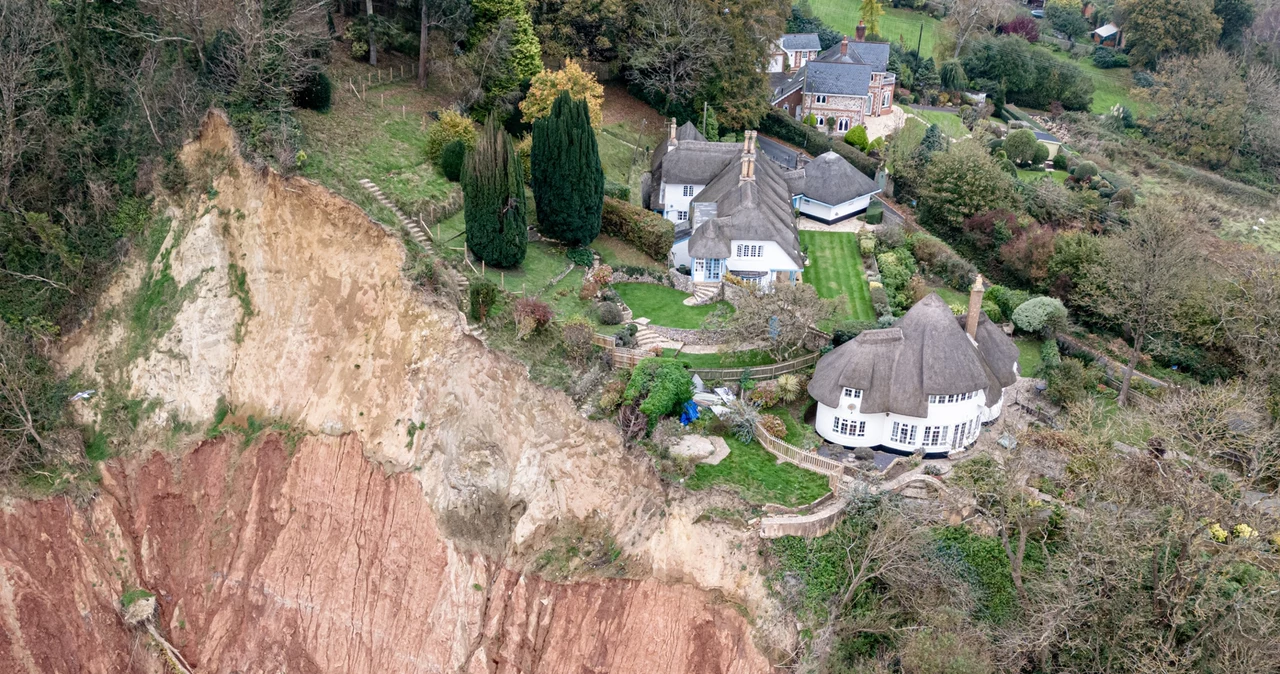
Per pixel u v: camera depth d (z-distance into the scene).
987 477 53.25
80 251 63.78
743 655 49.25
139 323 62.22
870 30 131.75
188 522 59.03
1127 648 48.81
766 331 61.50
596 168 68.12
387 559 54.91
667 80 92.19
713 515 51.28
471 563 53.28
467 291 59.47
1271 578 49.25
